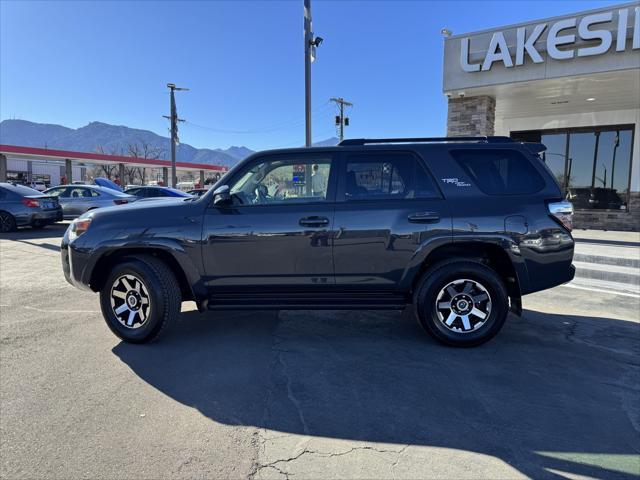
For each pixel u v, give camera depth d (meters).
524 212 4.19
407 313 5.50
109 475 2.46
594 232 12.54
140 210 4.45
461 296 4.29
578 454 2.65
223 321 5.16
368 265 4.25
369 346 4.37
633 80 10.23
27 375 3.71
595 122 13.77
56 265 8.77
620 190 13.55
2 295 6.42
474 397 3.34
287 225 4.24
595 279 7.62
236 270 4.32
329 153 4.42
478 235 4.16
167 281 4.32
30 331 4.82
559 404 3.25
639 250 9.02
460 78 11.38
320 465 2.54
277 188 4.41
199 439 2.80
